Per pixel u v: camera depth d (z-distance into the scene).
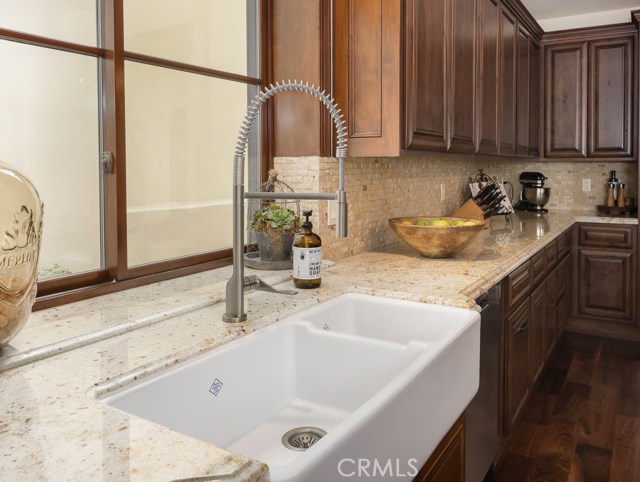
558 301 3.66
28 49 1.35
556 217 4.17
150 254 1.74
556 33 4.31
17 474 0.67
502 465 2.31
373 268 2.09
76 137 1.49
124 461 0.70
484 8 2.92
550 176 4.80
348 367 1.30
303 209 2.14
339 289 1.72
